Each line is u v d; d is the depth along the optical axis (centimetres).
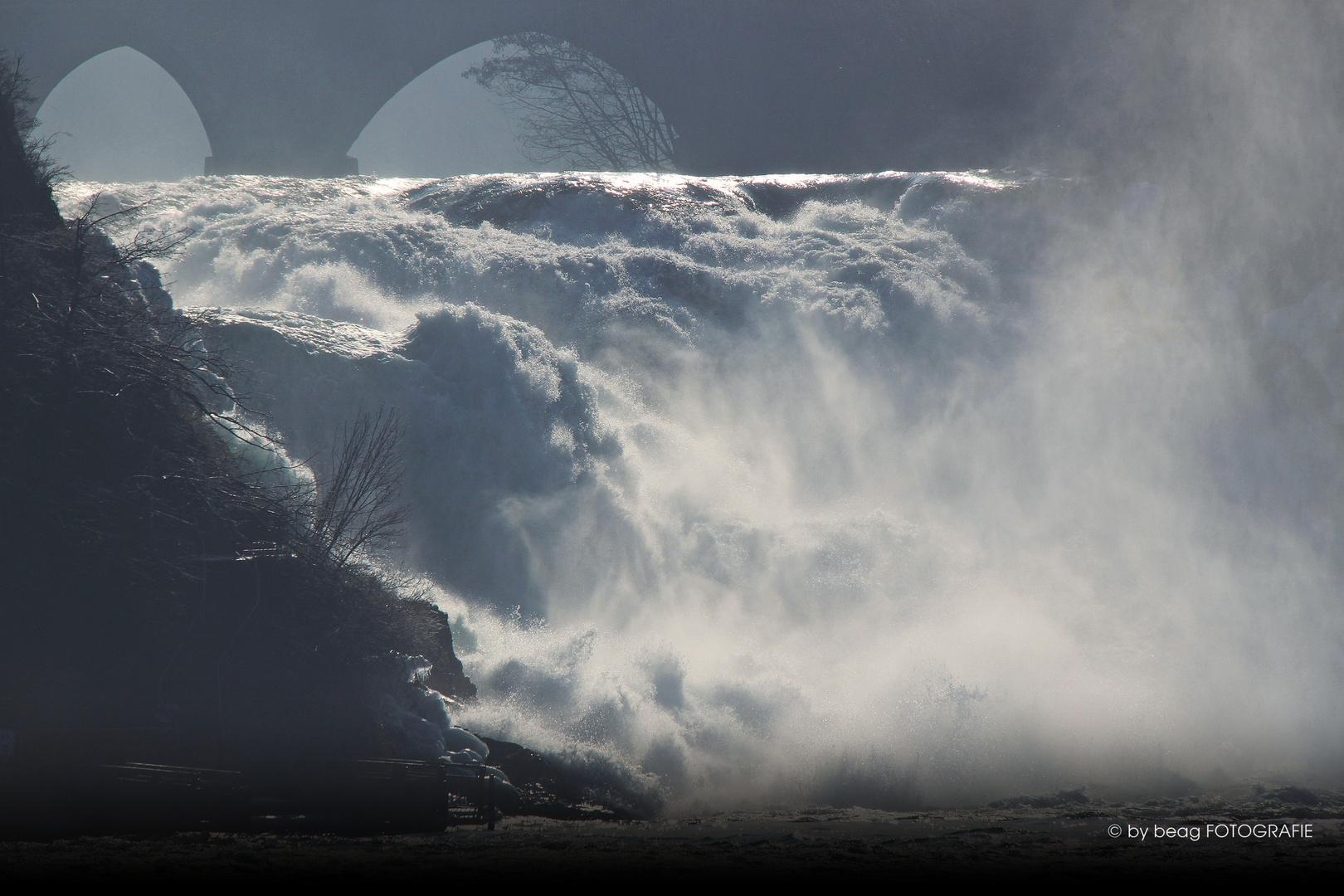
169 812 4569
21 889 3158
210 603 5516
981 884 3606
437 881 3472
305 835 4591
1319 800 6412
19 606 4988
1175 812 5900
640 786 6675
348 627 5903
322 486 7431
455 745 6009
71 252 6175
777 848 4478
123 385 5772
